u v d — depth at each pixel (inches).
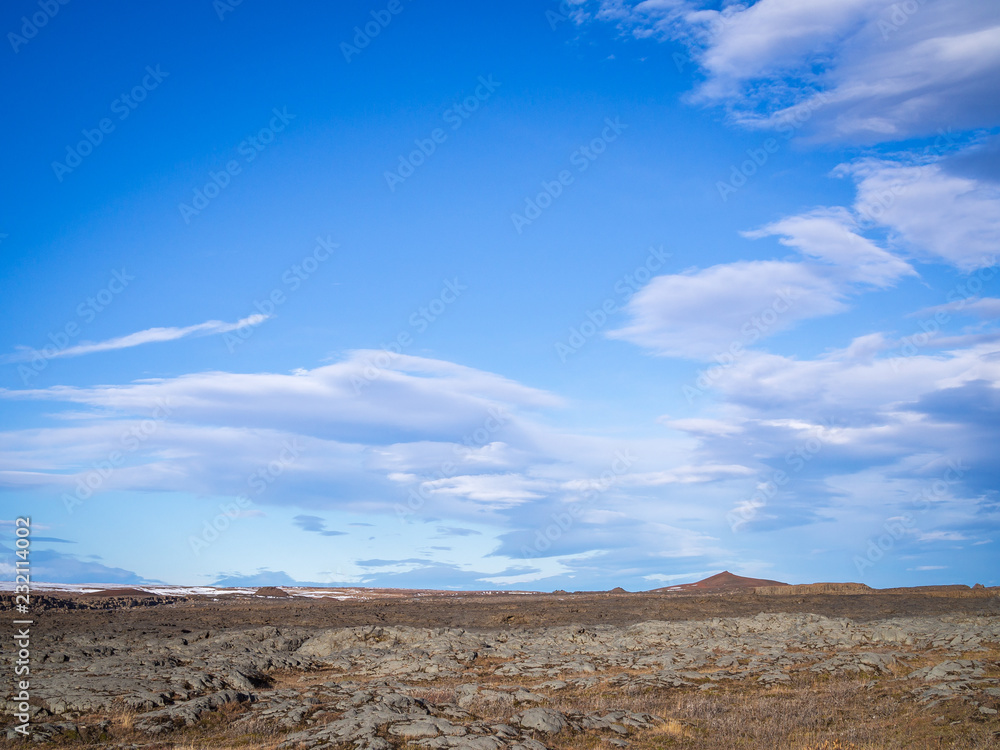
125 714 960.3
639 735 880.3
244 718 955.3
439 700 1117.1
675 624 2095.2
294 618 2869.1
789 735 850.8
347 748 767.1
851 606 3016.7
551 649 1775.3
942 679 1081.4
